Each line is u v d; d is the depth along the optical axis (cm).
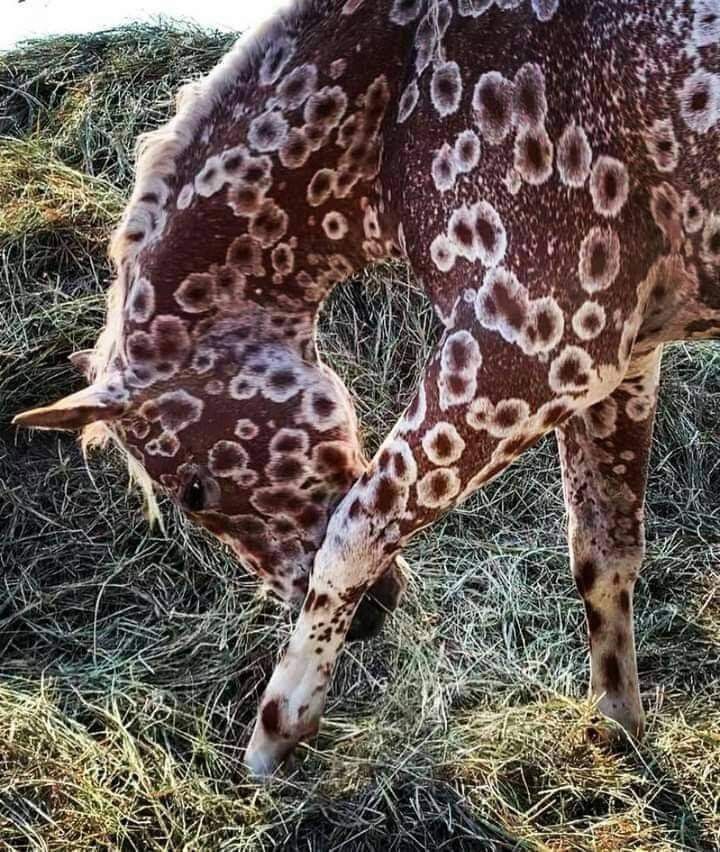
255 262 231
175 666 297
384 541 224
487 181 202
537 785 253
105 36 514
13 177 432
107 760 248
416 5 219
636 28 203
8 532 339
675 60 201
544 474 384
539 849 233
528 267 202
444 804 241
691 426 399
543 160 200
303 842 233
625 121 204
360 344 410
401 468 218
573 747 261
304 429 230
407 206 213
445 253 209
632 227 207
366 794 241
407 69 216
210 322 231
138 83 484
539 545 357
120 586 325
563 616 325
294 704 239
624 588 263
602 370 213
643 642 314
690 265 215
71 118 472
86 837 226
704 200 208
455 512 366
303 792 242
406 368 410
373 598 243
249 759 246
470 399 209
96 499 347
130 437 234
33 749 246
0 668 296
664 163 205
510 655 304
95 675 287
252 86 229
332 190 228
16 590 323
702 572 345
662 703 288
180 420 230
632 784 255
